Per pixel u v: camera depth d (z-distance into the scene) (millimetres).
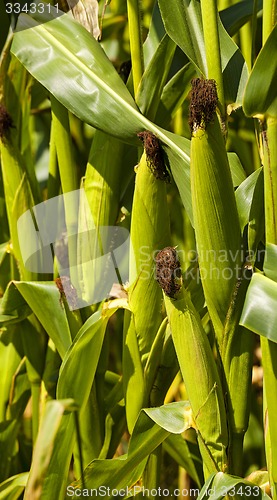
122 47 2344
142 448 1807
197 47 1748
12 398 2047
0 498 1905
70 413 1792
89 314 1893
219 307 1692
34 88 2055
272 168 1650
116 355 2238
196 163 1638
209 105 1610
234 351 1713
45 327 1894
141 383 1826
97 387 1905
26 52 1812
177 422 1736
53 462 1800
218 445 1718
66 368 1788
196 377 1695
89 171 1867
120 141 1849
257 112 1642
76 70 1788
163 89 1845
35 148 2383
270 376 1698
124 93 1775
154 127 1736
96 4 1833
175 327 1695
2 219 2049
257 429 2221
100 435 1910
